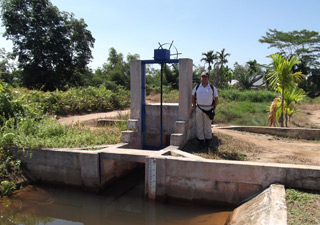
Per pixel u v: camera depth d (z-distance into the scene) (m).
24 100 9.34
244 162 4.83
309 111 22.03
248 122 16.89
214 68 41.09
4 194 5.62
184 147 6.59
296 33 41.56
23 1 24.98
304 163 5.65
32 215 5.08
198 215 4.80
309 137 8.29
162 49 6.87
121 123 8.57
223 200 4.87
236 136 7.71
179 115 6.92
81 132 7.56
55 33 26.12
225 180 4.81
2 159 6.24
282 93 10.14
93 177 5.73
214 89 6.56
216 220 4.49
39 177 6.30
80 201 5.61
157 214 5.09
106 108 14.84
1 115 8.16
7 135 6.43
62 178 6.10
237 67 47.56
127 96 17.81
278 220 3.36
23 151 6.25
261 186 4.58
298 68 40.22
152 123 7.67
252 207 4.14
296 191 4.19
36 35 24.62
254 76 45.53
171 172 5.14
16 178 6.05
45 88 26.92
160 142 7.31
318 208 3.69
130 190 6.13
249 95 30.17
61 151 6.00
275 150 6.68
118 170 6.52
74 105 13.16
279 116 10.81
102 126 9.04
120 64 36.44
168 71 35.47
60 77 28.38
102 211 5.28
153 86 30.84
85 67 31.27
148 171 5.23
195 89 6.71
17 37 25.36
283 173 4.42
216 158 5.85
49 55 26.33
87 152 5.73
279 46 43.16
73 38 29.17
